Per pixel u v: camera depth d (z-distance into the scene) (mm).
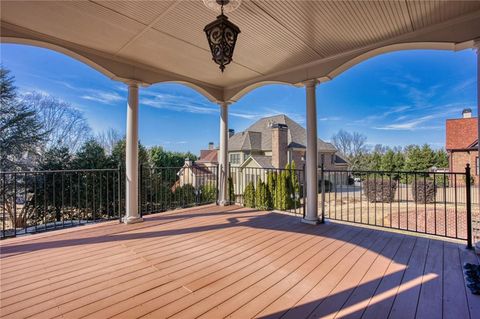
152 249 2871
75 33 3094
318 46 3447
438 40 2895
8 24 2846
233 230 3625
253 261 2547
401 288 2010
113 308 1744
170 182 6859
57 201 6613
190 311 1713
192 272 2303
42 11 2611
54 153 8711
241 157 15617
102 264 2469
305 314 1683
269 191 6215
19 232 4191
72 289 1995
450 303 1801
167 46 3445
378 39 3240
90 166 8375
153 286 2049
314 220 3949
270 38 3229
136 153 4113
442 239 3180
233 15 2703
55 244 3023
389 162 17797
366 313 1692
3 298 1863
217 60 2062
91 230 3619
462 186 12188
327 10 2609
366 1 2459
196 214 4613
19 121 9781
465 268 2330
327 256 2670
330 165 17172
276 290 1989
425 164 16688
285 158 14086
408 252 2764
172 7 2555
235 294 1931
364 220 6430
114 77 3914
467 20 2721
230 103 5535
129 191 4047
